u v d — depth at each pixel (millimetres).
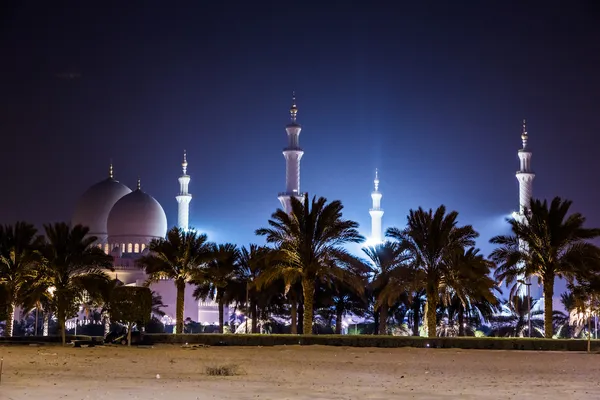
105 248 165375
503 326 112688
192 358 51781
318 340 68688
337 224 73125
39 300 79562
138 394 29438
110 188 170625
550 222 71062
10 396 28656
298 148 156500
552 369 44188
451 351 61562
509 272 73000
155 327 124812
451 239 72625
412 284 71625
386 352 59875
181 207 175000
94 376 36938
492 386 33750
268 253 73250
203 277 81375
